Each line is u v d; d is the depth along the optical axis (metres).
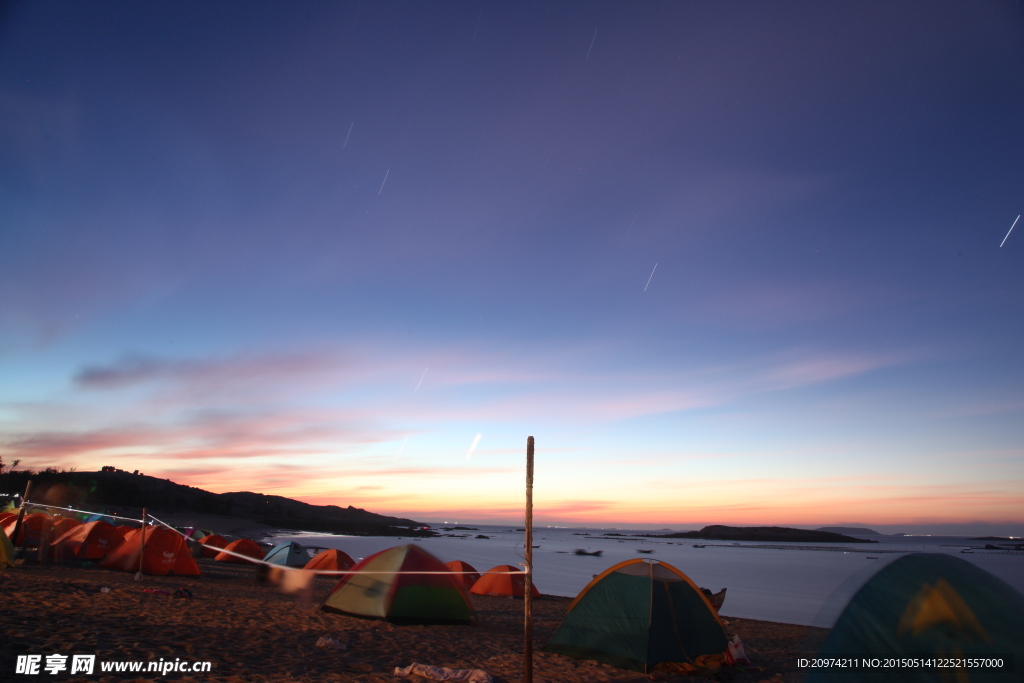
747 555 97.69
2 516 19.94
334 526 117.69
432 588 13.11
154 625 9.51
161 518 65.12
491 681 7.94
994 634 5.39
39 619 8.59
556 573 45.88
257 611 12.44
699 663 9.73
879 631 5.72
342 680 7.39
